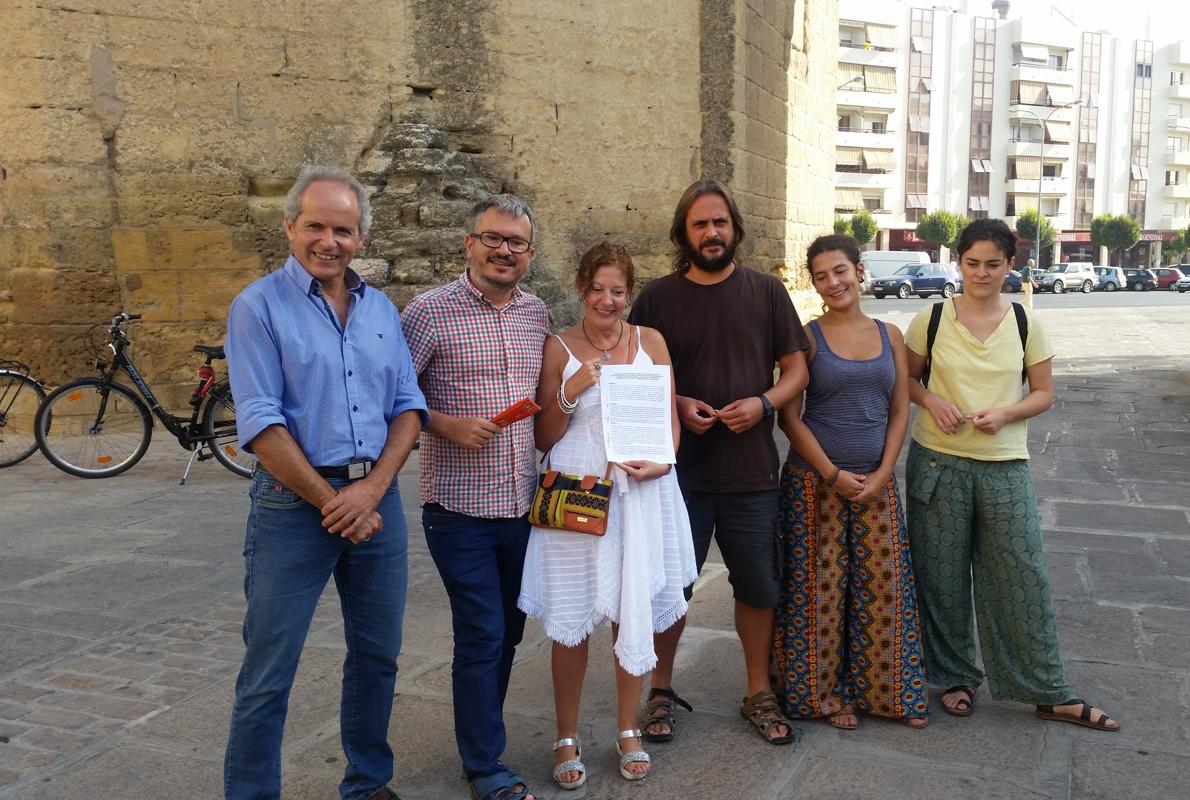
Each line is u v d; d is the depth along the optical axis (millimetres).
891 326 3506
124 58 8766
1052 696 3457
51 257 8711
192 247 9156
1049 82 73125
